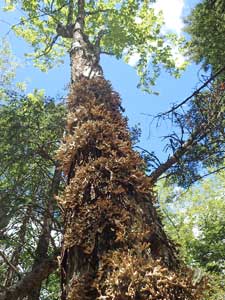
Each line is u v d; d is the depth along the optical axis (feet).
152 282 6.84
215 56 24.75
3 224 20.35
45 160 23.65
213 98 18.69
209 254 42.01
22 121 22.68
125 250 7.72
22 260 23.98
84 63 18.02
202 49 25.89
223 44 24.66
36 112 23.20
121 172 9.41
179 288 6.91
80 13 26.04
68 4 34.73
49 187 22.75
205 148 19.06
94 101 12.15
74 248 8.61
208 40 25.18
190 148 18.53
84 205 9.02
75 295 7.71
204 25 25.14
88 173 9.45
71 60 19.60
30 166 23.17
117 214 8.50
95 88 13.53
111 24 38.75
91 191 9.14
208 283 7.29
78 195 9.25
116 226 8.26
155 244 8.21
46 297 27.91
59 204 9.94
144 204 9.14
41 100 24.67
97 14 39.04
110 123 11.14
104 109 11.98
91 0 39.27
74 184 9.45
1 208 20.06
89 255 8.18
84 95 13.38
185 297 6.84
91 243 8.23
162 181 34.45
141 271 7.00
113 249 7.95
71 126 11.96
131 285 6.82
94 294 7.60
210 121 18.47
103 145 10.07
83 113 11.78
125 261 7.15
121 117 12.41
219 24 24.68
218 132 19.04
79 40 21.81
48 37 40.04
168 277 6.88
